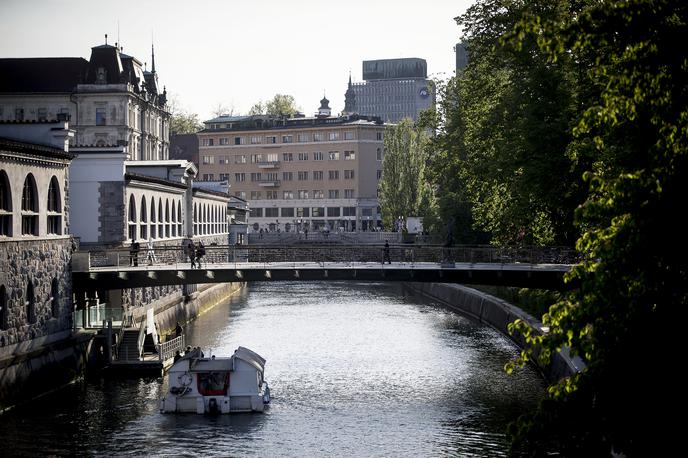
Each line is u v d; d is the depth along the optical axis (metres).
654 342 19.62
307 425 43.97
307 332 76.06
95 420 44.56
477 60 66.19
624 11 19.52
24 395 47.66
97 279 56.38
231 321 85.56
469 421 44.31
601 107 20.56
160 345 57.34
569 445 20.38
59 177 54.09
